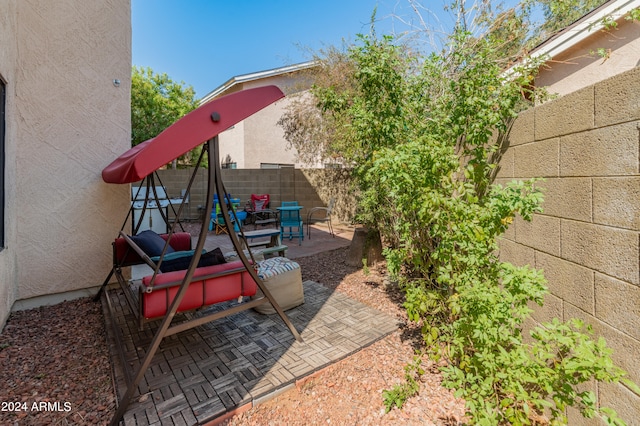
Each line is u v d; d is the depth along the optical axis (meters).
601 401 1.54
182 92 15.84
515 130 2.34
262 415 1.99
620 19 3.98
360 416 1.97
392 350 2.68
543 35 4.66
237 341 2.78
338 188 9.73
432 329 2.16
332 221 9.82
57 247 3.71
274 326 3.07
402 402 2.04
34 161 3.54
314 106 8.96
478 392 1.71
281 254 4.84
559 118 1.86
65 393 2.14
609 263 1.49
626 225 1.40
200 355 2.56
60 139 3.68
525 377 1.53
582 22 4.19
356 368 2.44
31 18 3.44
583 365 1.32
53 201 3.66
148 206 6.35
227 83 11.42
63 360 2.53
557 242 1.88
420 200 2.24
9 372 2.36
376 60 3.06
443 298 2.45
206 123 2.22
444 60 3.29
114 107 4.02
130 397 1.92
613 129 1.47
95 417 1.93
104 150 3.97
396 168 2.25
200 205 10.02
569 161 1.78
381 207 4.40
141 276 4.51
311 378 2.31
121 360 2.30
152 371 2.35
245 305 2.60
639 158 1.34
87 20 3.78
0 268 2.80
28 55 3.46
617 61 4.14
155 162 2.03
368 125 3.18
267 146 11.27
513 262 2.36
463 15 3.86
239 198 9.93
